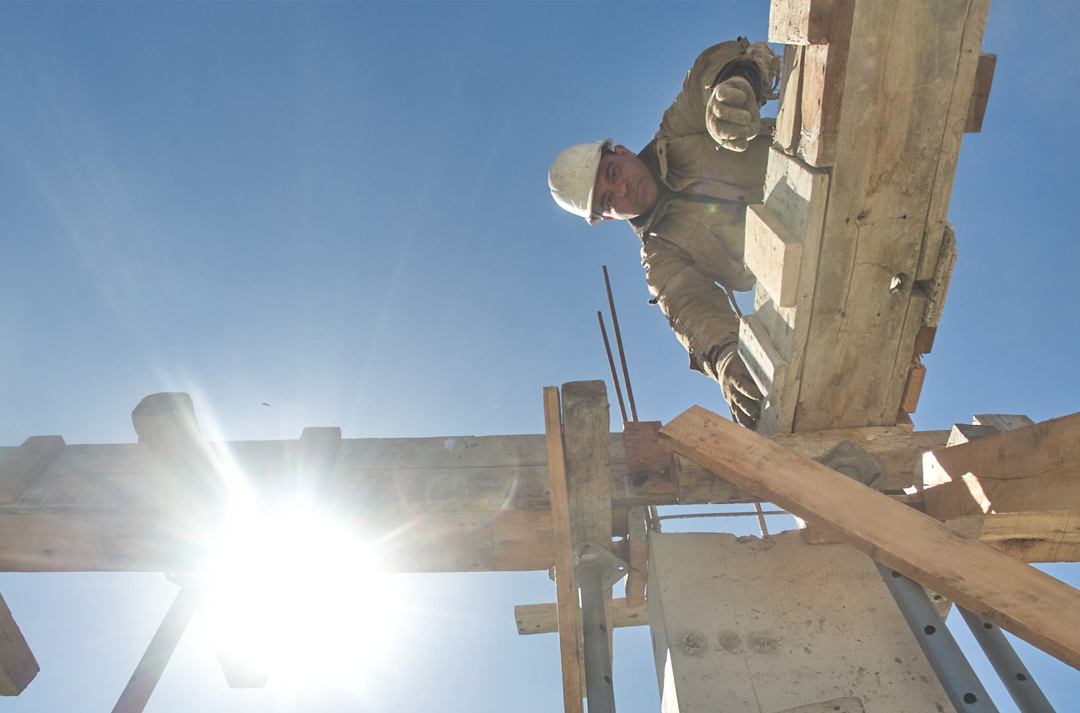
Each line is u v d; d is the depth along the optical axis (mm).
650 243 5176
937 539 2840
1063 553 3465
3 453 3943
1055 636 2521
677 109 4902
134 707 3637
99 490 3834
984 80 3012
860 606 3525
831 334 3479
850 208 3189
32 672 4242
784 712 3088
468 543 3803
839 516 2941
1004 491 3051
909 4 2877
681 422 3338
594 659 3406
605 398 3459
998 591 2664
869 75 2959
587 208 5477
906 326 3502
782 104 3387
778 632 3453
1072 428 2814
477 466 3814
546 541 3771
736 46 4367
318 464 3830
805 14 2902
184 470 3738
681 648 3434
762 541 3787
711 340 4418
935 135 3072
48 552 3908
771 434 3770
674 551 3762
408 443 3959
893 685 3266
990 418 3654
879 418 3756
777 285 3377
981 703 3018
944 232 3283
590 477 3594
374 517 3730
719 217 4895
